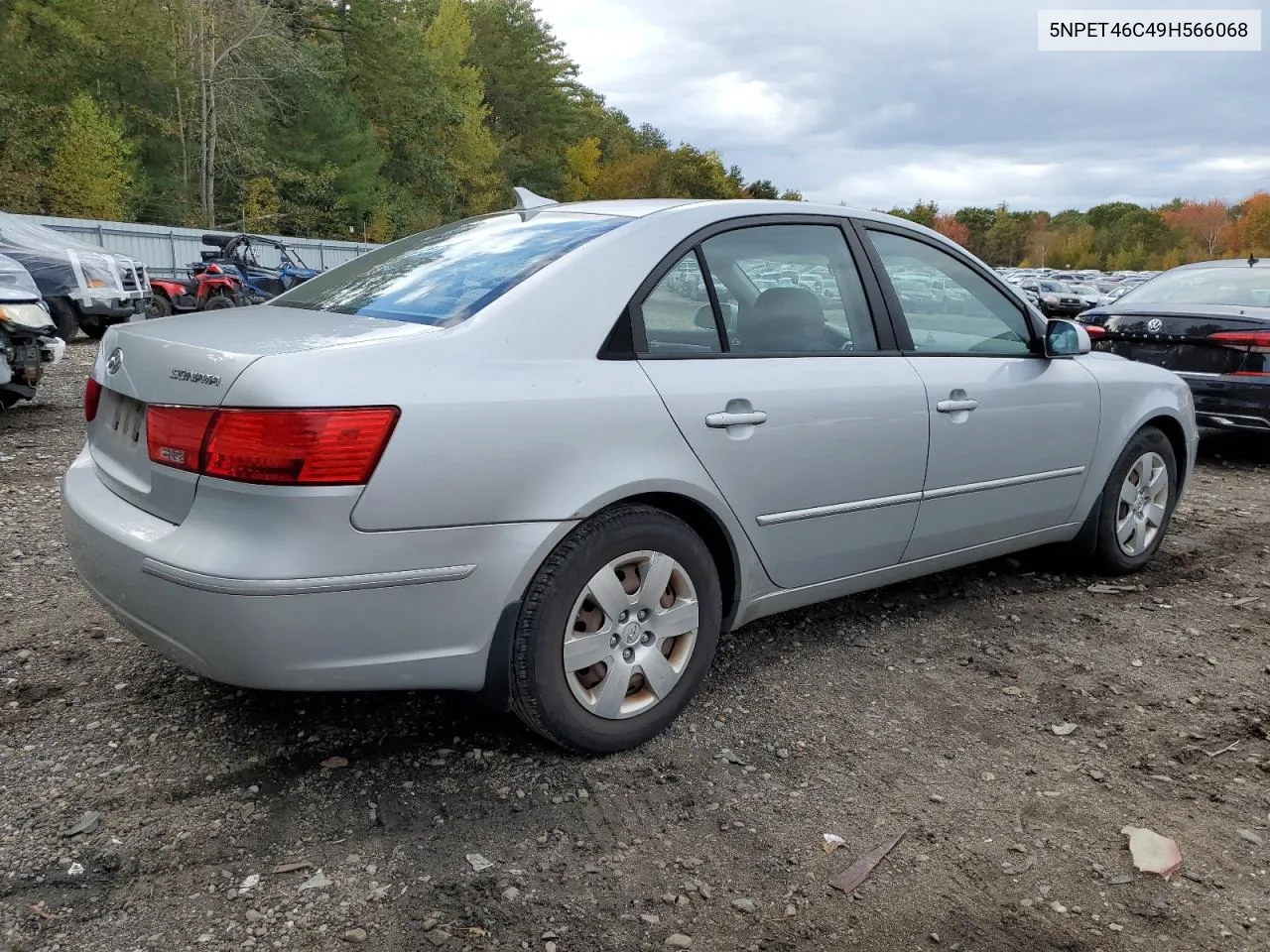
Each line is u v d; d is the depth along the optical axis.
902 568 3.76
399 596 2.47
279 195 48.72
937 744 3.09
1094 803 2.77
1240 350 7.14
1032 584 4.61
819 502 3.30
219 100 43.81
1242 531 5.71
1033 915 2.29
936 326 3.78
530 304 2.76
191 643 2.45
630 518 2.82
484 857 2.44
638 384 2.84
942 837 2.59
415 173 61.66
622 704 2.91
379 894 2.29
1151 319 7.57
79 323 12.15
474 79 69.81
